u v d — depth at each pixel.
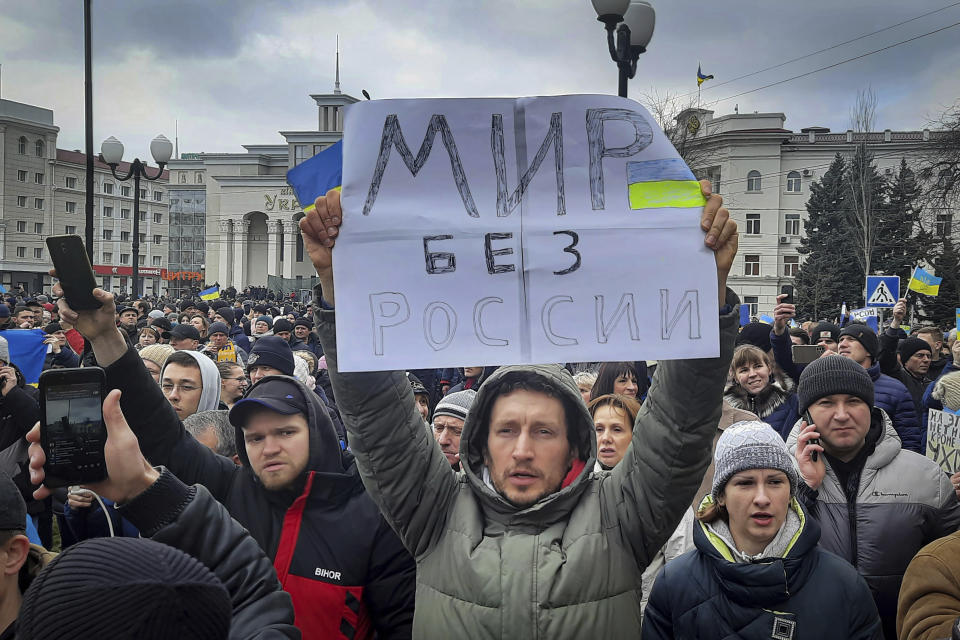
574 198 2.12
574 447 2.28
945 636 2.21
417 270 2.08
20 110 74.56
